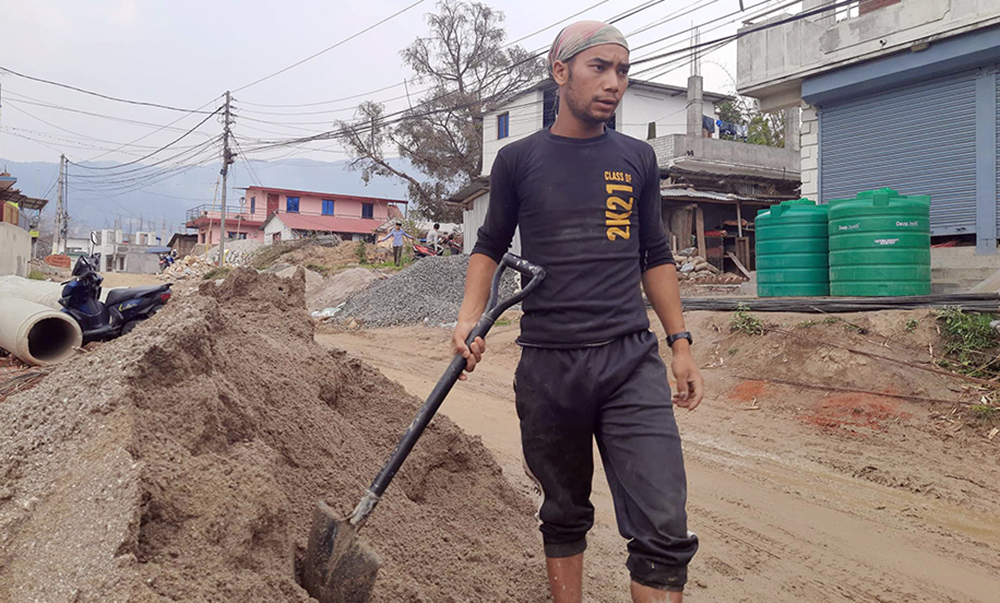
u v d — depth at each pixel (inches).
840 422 239.8
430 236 1101.1
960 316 269.4
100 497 76.2
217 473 86.5
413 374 370.6
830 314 306.2
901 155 433.1
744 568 140.6
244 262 1413.6
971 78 397.7
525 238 90.8
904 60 414.3
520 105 1095.6
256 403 117.6
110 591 66.4
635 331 86.7
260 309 167.5
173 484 81.4
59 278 1084.5
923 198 326.0
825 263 363.6
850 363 268.4
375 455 136.8
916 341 269.1
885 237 322.0
